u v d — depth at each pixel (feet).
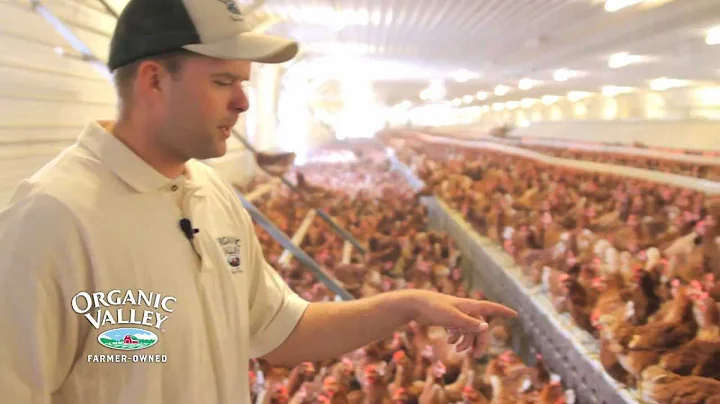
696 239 11.12
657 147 31.83
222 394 3.85
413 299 4.94
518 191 21.63
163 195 3.63
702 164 21.50
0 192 8.07
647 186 18.56
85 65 11.44
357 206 21.65
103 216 3.31
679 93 35.76
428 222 21.77
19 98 8.73
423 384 8.17
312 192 21.58
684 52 21.16
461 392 8.11
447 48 23.72
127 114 3.57
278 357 4.98
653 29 16.93
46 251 3.13
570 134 52.26
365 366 8.63
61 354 3.26
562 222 14.93
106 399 3.37
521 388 8.34
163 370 3.47
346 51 26.91
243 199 10.52
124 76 3.51
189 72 3.41
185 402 3.56
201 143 3.54
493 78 38.09
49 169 3.37
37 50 9.40
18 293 3.08
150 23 3.39
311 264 10.25
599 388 7.80
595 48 21.22
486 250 14.73
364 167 41.09
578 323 9.09
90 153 3.44
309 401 7.93
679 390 6.64
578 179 22.76
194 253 3.73
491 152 39.14
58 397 3.35
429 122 98.99
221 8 3.49
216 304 3.85
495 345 11.14
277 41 3.66
